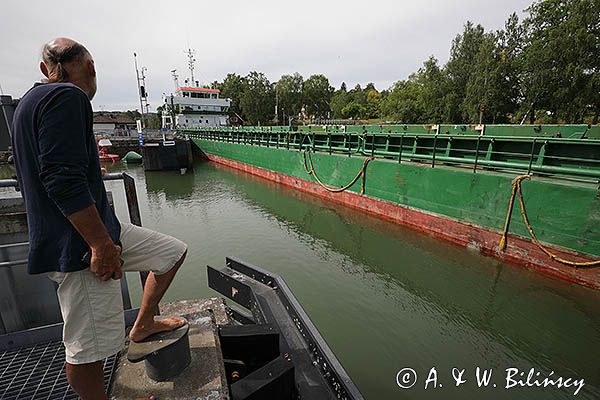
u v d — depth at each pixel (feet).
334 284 20.20
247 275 11.58
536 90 99.55
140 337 5.47
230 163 71.51
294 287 19.79
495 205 21.39
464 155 28.94
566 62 93.56
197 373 5.73
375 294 19.03
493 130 26.71
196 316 7.45
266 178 54.80
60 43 4.32
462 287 19.69
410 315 17.02
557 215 18.31
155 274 5.60
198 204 41.65
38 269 4.15
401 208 28.76
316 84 260.01
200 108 128.67
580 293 17.51
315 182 40.86
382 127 37.45
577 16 90.07
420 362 13.79
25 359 6.97
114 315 4.70
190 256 24.50
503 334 15.58
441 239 25.34
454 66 136.36
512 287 19.45
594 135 21.59
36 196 3.98
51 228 4.04
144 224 33.27
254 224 32.53
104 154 92.94
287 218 34.37
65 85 3.82
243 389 6.21
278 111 224.53
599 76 86.69
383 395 12.10
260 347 7.78
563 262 18.04
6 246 7.13
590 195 16.90
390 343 14.92
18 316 7.54
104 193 4.65
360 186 33.19
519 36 112.47
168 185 55.47
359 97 291.58
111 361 6.88
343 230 29.76
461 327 16.10
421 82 168.66
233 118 215.31
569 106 94.07
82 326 4.44
